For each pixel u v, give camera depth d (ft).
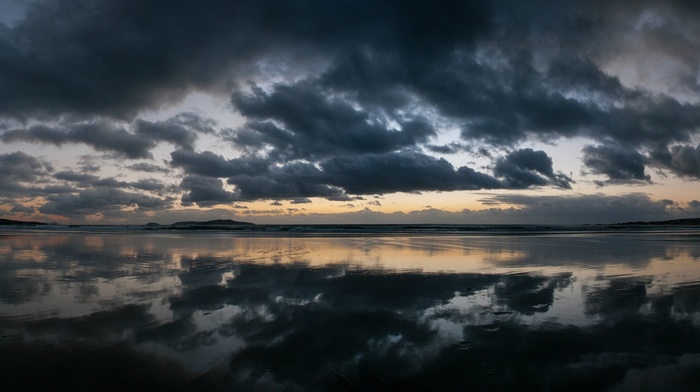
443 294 26.89
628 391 12.54
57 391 12.39
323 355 15.61
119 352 15.76
